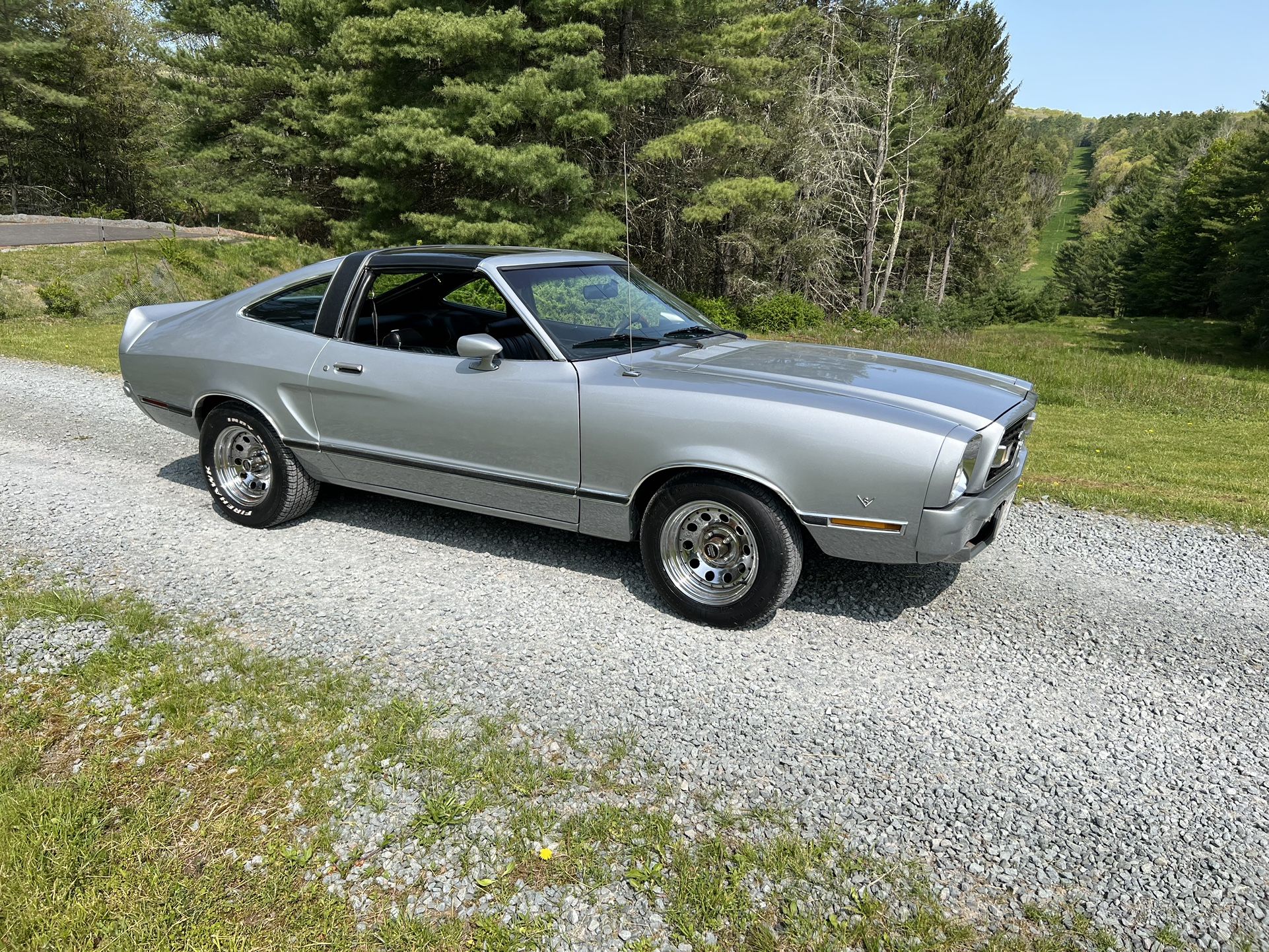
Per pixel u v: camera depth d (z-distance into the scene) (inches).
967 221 2069.4
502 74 898.7
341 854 92.2
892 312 1656.0
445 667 131.0
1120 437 377.1
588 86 882.1
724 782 105.6
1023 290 2219.5
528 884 88.5
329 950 80.2
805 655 138.5
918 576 172.2
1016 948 82.0
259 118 1171.9
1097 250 2901.1
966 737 116.7
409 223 997.2
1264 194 1515.7
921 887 89.3
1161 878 91.4
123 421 288.7
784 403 132.9
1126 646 144.7
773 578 138.4
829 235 1392.7
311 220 1168.8
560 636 142.5
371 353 167.8
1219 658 141.0
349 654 133.7
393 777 104.4
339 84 964.6
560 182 898.7
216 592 155.1
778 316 1286.9
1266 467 299.6
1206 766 111.4
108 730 112.9
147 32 1707.7
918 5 1493.6
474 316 163.8
